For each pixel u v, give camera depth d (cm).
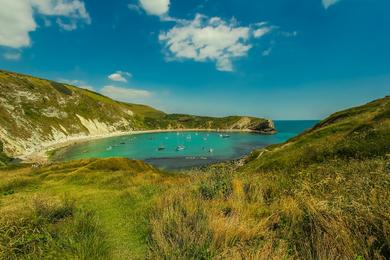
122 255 579
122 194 1277
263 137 16762
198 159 8000
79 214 863
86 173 2244
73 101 17938
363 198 572
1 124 9531
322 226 524
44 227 720
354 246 439
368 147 1547
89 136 15775
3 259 546
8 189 1741
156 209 852
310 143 2572
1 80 12900
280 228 600
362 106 4278
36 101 14062
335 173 987
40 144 10794
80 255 548
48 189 1750
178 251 506
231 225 595
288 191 877
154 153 9425
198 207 760
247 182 1017
